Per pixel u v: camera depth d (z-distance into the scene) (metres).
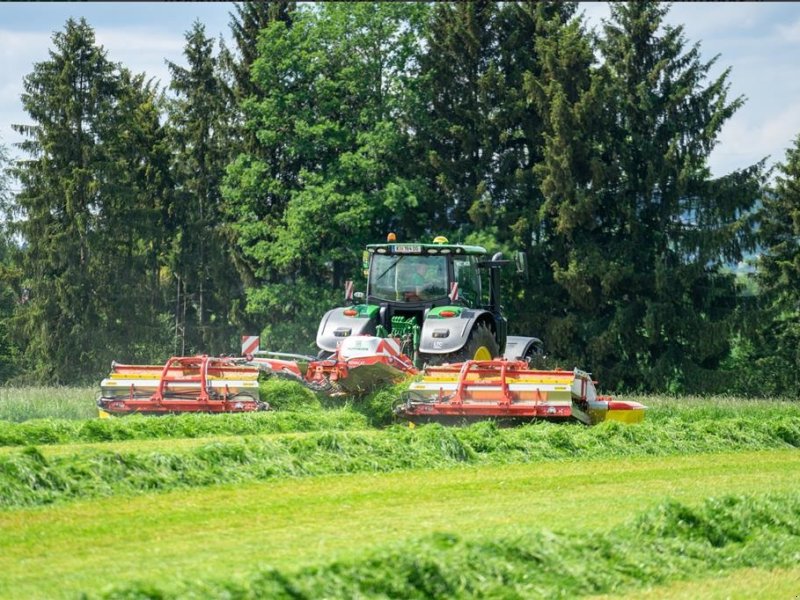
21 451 18.17
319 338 31.86
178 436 24.45
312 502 17.52
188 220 77.94
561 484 20.08
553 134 68.19
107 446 21.95
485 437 24.03
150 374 28.70
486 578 12.80
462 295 33.28
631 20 69.44
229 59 76.81
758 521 16.45
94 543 14.41
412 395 27.67
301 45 70.00
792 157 72.69
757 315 65.38
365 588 12.08
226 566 13.12
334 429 26.41
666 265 66.81
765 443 27.25
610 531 15.20
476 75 71.75
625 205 66.81
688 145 68.19
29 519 15.70
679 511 16.02
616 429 26.06
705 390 65.12
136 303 72.75
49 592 11.95
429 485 19.52
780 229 72.44
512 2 72.06
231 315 76.81
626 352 66.88
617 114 69.06
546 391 26.89
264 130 69.81
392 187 67.06
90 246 70.56
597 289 66.75
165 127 80.62
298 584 11.82
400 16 71.00
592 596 12.85
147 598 11.22
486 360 30.20
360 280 69.31
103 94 72.69
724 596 13.02
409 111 70.75
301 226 67.19
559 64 67.69
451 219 70.75
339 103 70.06
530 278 68.81
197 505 17.02
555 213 67.81
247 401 27.97
